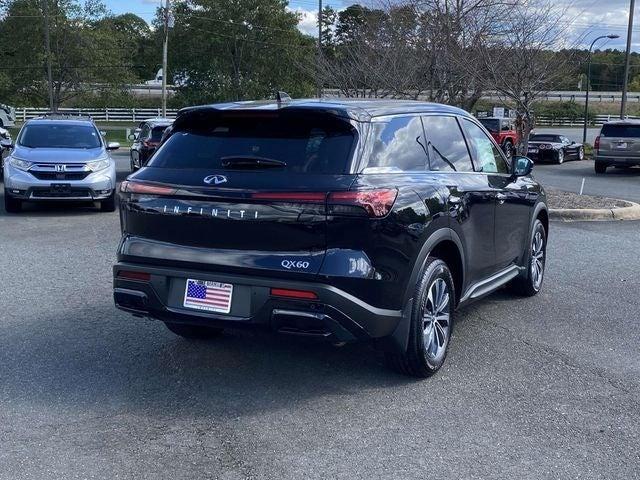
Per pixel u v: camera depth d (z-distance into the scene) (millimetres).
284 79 50219
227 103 5129
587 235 11492
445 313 5242
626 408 4664
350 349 5699
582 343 5996
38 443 4074
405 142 5105
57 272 8320
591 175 24078
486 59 14266
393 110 5117
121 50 52906
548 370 5340
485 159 6324
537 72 14297
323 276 4293
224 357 5504
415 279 4766
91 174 13000
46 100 51406
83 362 5371
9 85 49312
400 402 4703
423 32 16047
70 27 49531
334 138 4613
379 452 4004
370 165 4617
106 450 4000
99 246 9984
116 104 53125
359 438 4176
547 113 60531
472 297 5824
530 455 3994
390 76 17734
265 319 4410
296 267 4336
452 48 14797
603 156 24125
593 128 57875
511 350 5793
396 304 4648
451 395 4832
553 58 14750
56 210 13656
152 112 58844
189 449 4023
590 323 6582
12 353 5543
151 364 5348
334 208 4301
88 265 8719
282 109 4688
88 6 51094
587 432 4301
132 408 4566
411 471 3795
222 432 4238
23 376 5078
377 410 4570
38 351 5598
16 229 11359
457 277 5535
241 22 49469
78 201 13477
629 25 35406
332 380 5062
